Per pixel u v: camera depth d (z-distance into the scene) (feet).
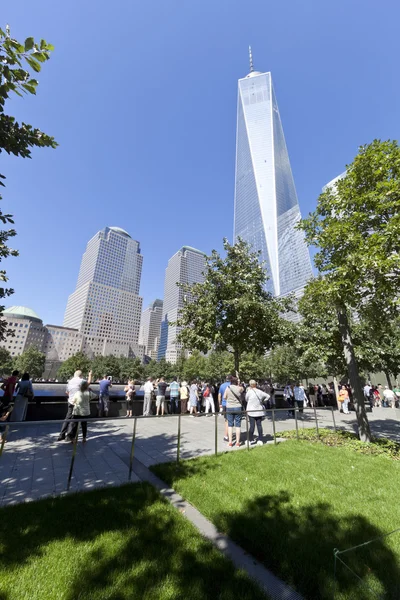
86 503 12.62
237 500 13.25
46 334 366.84
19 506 12.14
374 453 22.34
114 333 499.10
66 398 36.65
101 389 38.22
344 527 10.97
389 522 11.37
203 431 31.14
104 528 10.61
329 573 8.45
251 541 10.04
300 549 9.52
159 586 7.81
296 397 49.93
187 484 15.03
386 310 26.27
